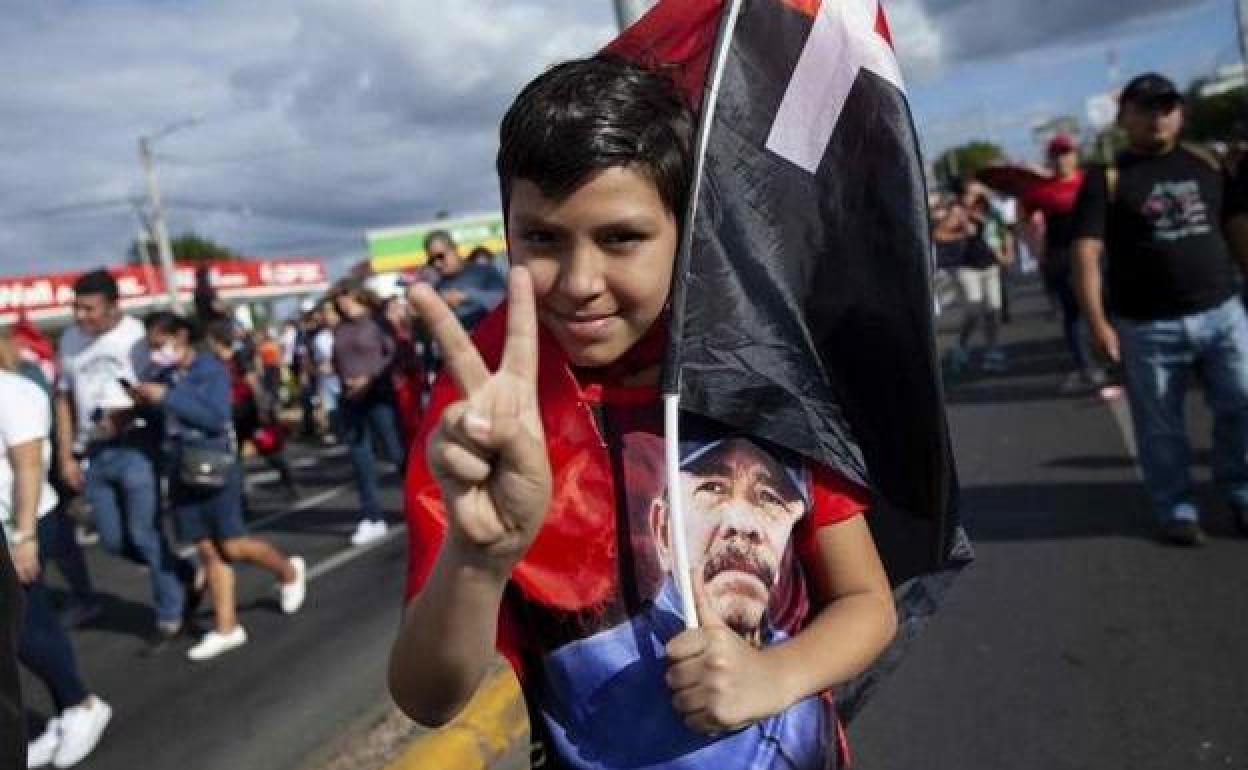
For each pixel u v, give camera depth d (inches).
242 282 1272.1
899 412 56.8
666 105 48.5
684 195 48.8
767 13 55.9
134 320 221.6
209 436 203.2
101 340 215.8
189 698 182.1
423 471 48.7
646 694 48.0
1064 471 243.4
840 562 54.2
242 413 370.0
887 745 124.0
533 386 39.4
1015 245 696.4
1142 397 181.5
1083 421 298.7
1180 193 173.3
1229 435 181.0
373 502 299.0
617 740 48.1
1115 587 165.3
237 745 156.3
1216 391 178.9
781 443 52.2
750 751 48.9
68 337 220.7
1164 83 173.6
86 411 218.5
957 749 121.1
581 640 48.3
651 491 49.4
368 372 287.0
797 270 55.2
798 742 50.6
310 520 353.7
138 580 303.6
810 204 55.7
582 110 45.8
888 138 57.1
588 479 48.6
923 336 56.4
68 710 161.6
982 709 130.0
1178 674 132.5
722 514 50.6
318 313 641.0
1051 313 607.8
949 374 429.7
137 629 240.2
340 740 148.6
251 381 388.2
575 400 48.4
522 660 50.4
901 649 62.8
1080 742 119.3
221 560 208.2
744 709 43.9
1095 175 181.2
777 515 51.8
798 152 55.6
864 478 55.1
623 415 50.6
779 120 55.3
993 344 423.5
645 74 49.2
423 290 38.3
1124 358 183.6
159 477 218.2
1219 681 129.2
